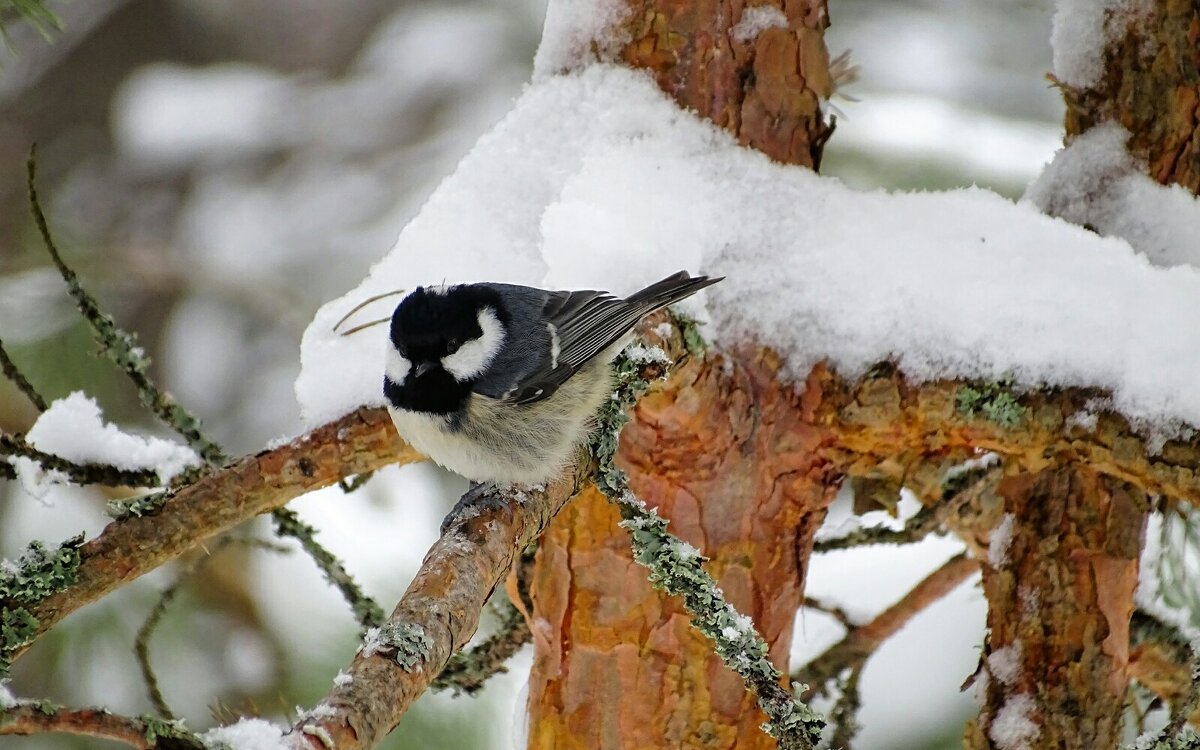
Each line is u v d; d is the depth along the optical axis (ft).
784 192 23.45
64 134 57.72
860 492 26.89
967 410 21.18
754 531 22.47
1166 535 27.61
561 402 22.70
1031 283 21.67
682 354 21.15
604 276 21.43
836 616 30.94
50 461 22.63
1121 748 17.97
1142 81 25.44
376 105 55.77
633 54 24.35
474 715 31.53
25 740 32.17
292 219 54.24
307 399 23.40
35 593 20.25
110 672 33.60
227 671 34.71
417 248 24.85
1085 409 20.67
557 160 24.30
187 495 21.75
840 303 22.04
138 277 50.55
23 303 42.01
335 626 34.78
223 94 57.93
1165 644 26.48
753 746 22.66
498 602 29.27
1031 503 24.30
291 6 59.47
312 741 13.05
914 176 40.24
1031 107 43.60
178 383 51.01
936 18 45.85
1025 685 24.25
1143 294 21.29
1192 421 19.83
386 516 39.68
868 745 34.53
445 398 22.47
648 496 22.44
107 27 58.75
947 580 29.86
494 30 55.36
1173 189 25.14
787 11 24.11
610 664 22.66
